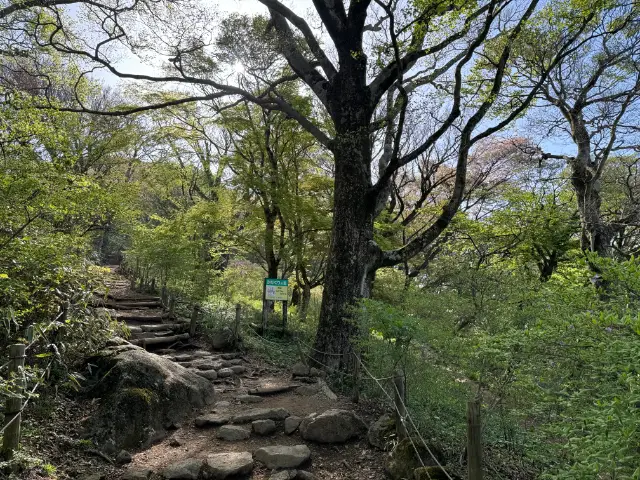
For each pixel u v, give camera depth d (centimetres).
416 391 457
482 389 439
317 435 463
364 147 809
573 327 278
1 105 571
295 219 1102
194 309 891
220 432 473
